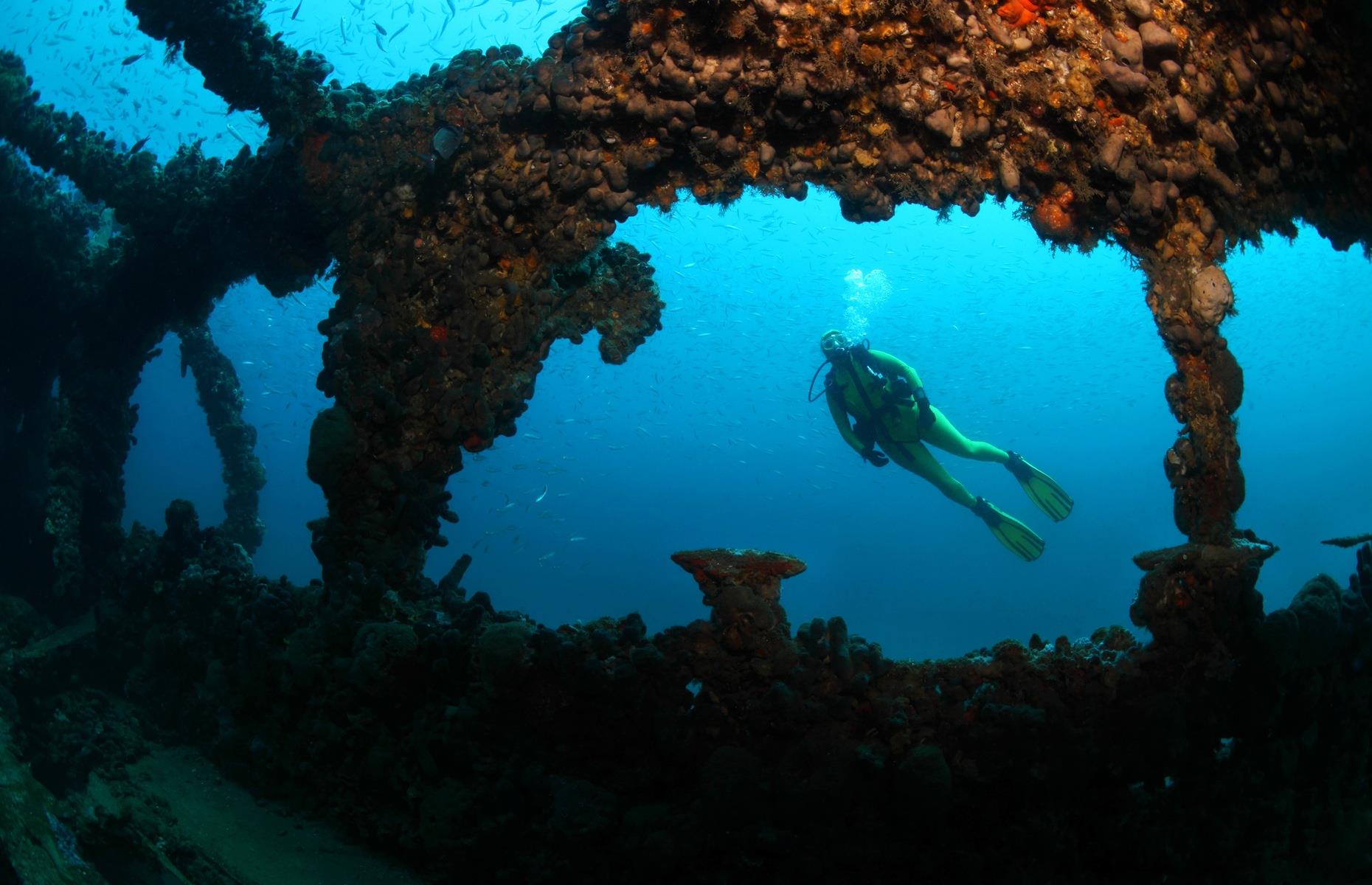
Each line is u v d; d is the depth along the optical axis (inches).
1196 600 161.6
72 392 278.5
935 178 172.7
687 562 160.7
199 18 206.8
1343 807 185.5
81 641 248.2
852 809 145.6
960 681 152.7
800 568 160.4
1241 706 163.2
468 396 197.9
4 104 255.8
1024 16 153.4
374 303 201.0
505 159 192.5
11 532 294.4
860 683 148.7
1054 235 172.2
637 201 194.5
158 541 283.6
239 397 394.6
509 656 155.2
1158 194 156.3
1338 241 205.9
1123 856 157.9
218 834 181.9
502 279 201.6
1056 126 160.2
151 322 282.7
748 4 156.4
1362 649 179.6
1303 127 171.9
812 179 182.4
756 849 144.1
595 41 174.9
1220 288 163.2
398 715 181.0
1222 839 164.6
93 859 160.9
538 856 156.8
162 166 269.4
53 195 290.5
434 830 163.8
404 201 203.9
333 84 219.1
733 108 171.9
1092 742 151.0
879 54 159.6
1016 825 148.8
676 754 150.5
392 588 198.8
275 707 204.4
